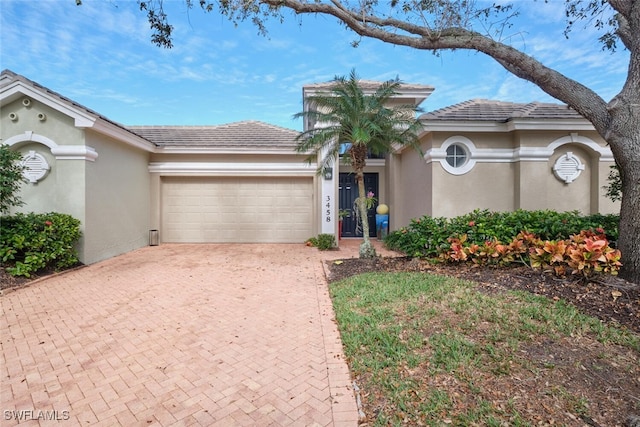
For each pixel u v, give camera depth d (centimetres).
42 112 955
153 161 1388
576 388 333
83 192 964
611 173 950
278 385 368
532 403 312
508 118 1032
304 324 535
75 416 320
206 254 1166
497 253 710
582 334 434
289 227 1444
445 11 741
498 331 445
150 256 1126
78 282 792
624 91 633
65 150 951
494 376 353
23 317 570
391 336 449
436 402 317
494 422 288
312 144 952
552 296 557
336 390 353
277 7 783
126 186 1199
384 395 337
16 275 775
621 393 325
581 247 594
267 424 308
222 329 520
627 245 611
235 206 1438
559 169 1076
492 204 1091
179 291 721
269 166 1399
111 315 581
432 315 510
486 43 725
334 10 760
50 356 437
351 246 1379
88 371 400
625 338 420
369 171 1633
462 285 641
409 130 935
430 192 1102
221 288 743
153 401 343
